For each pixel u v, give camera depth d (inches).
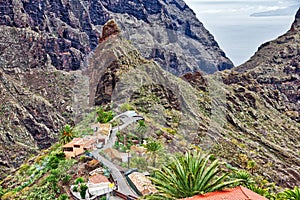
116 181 2918.3
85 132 4160.9
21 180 4343.0
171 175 1631.4
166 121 2847.0
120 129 3462.1
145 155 2839.6
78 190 3058.6
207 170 1593.3
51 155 3986.2
